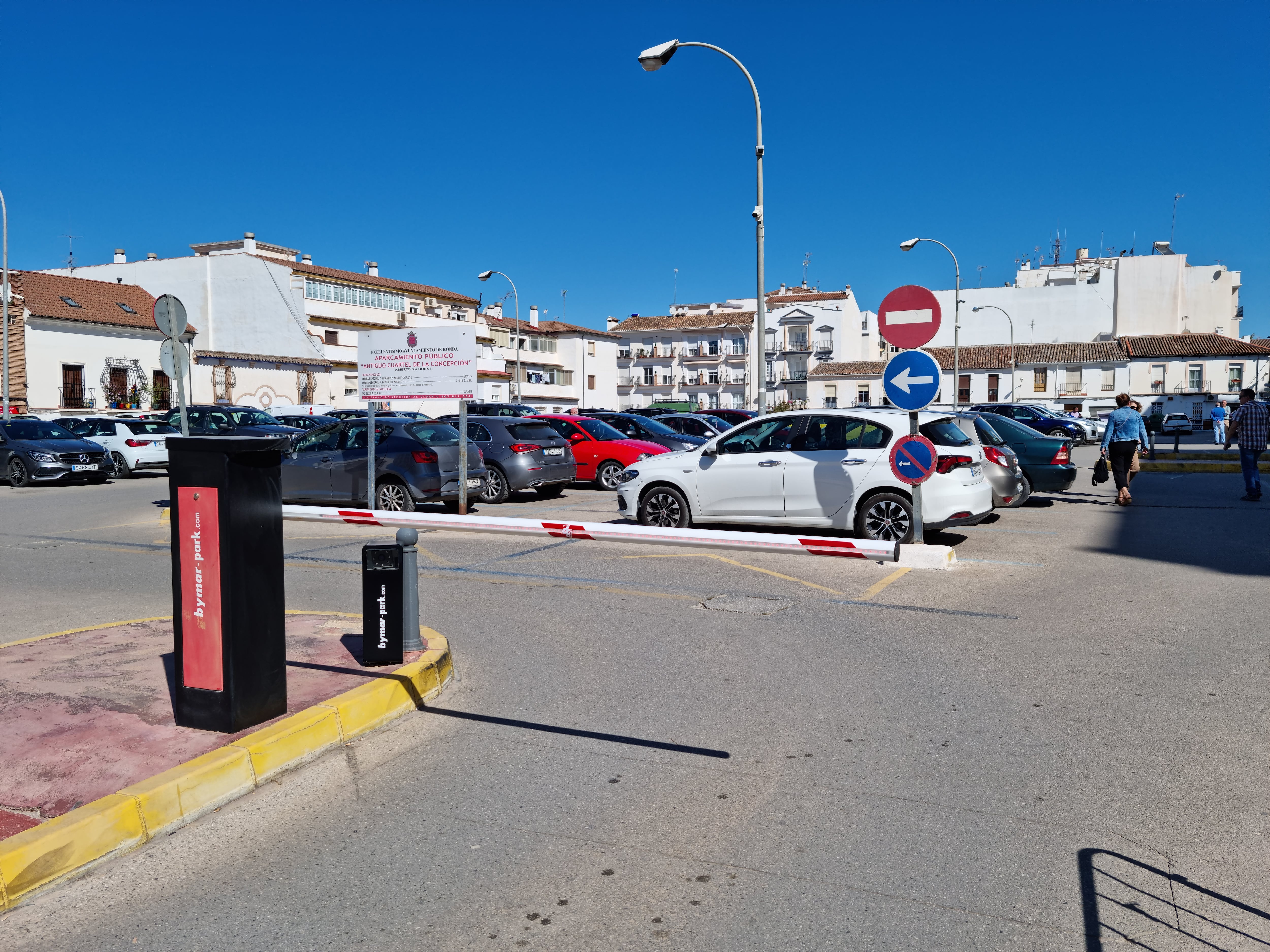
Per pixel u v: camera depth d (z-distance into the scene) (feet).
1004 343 233.55
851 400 234.58
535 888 10.44
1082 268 242.37
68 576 29.89
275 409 137.69
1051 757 14.10
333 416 93.25
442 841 11.60
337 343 176.45
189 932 9.64
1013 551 33.40
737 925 9.64
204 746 13.35
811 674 18.61
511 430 51.08
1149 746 14.46
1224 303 223.92
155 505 52.13
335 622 21.22
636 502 37.22
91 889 10.56
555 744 14.92
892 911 9.87
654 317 269.23
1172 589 26.40
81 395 126.52
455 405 145.89
